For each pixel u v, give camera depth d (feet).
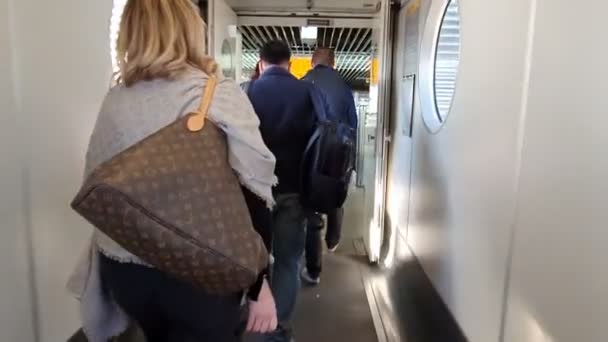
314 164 7.33
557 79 3.41
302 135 7.50
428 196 7.49
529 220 3.84
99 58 6.10
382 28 10.91
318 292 10.42
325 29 18.42
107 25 6.35
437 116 7.57
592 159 2.94
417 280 8.07
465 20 5.73
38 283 4.69
